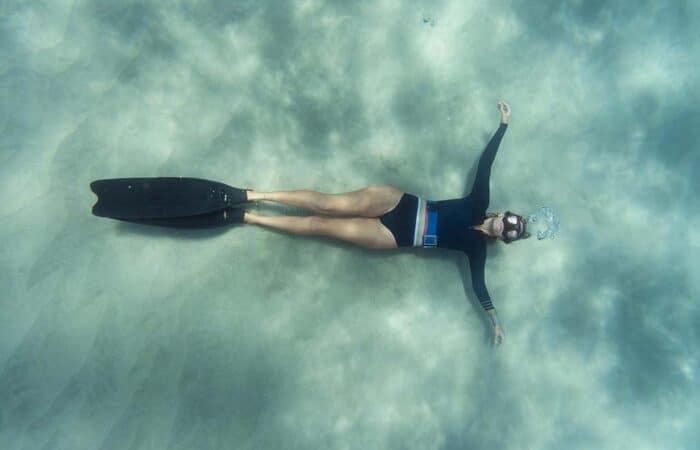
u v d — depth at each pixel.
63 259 2.30
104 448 2.16
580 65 2.88
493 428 2.60
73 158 2.39
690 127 2.89
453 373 2.64
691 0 2.90
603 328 2.77
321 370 2.51
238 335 2.45
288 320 2.53
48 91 2.41
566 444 2.62
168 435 2.24
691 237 2.85
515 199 2.82
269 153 2.61
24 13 2.43
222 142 2.56
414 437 2.52
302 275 2.58
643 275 2.82
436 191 2.75
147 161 2.47
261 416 2.38
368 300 2.63
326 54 2.68
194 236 2.48
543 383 2.70
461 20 2.81
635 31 2.90
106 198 2.27
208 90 2.57
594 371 2.72
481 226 2.49
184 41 2.57
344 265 2.63
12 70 2.39
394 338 2.63
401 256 2.70
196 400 2.32
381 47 2.74
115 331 2.30
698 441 2.65
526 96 2.84
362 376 2.55
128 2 2.53
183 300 2.42
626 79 2.89
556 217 2.83
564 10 2.89
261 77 2.62
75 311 2.27
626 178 2.88
